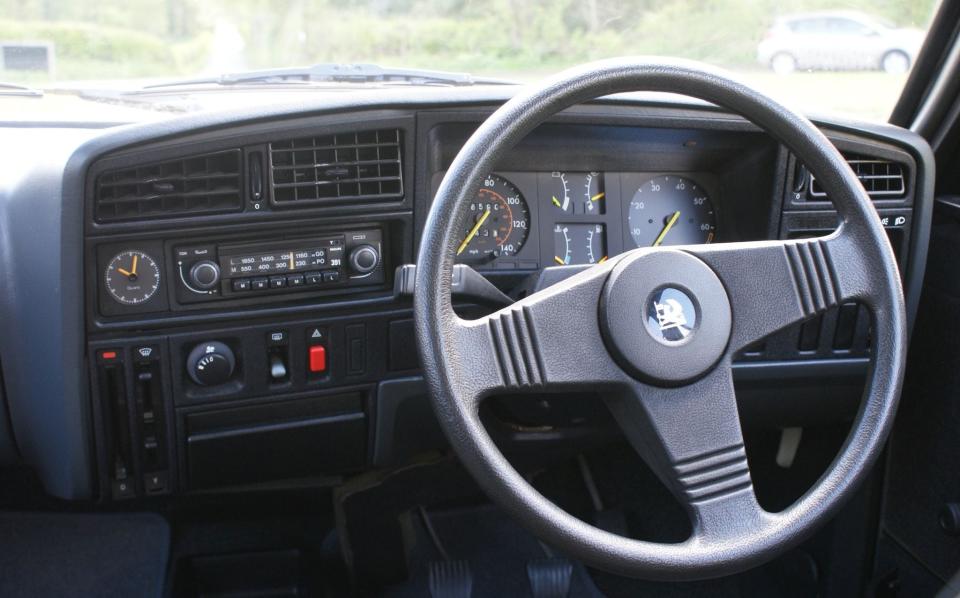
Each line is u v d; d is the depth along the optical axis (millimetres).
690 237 1895
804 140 1217
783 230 1818
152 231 1550
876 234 1223
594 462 2412
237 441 1729
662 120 1679
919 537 1973
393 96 1579
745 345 1204
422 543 2229
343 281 1662
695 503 1172
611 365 1163
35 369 1646
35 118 1738
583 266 1315
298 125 1561
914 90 1963
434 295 1098
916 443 1983
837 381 1909
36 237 1576
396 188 1628
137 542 2164
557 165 1797
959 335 1859
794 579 2143
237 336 1651
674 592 2146
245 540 2232
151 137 1505
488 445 1093
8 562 2098
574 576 2139
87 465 1659
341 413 1762
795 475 2227
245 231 1593
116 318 1587
